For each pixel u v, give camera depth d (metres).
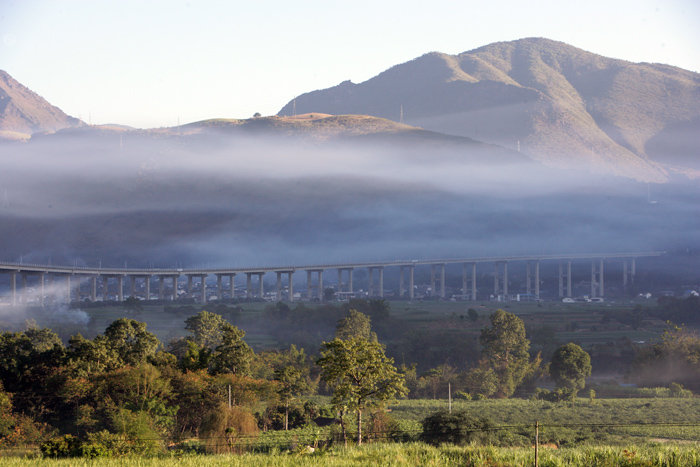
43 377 199.62
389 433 173.62
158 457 136.88
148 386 185.00
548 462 117.94
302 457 122.94
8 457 133.88
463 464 119.56
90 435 150.25
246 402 195.12
